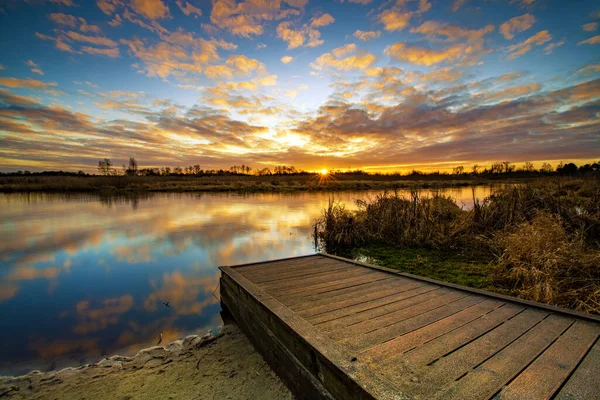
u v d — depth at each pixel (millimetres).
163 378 2963
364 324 2691
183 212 14273
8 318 4328
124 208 15680
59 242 8555
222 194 24578
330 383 2041
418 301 3236
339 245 8055
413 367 2021
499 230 7609
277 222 11641
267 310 3002
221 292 4777
